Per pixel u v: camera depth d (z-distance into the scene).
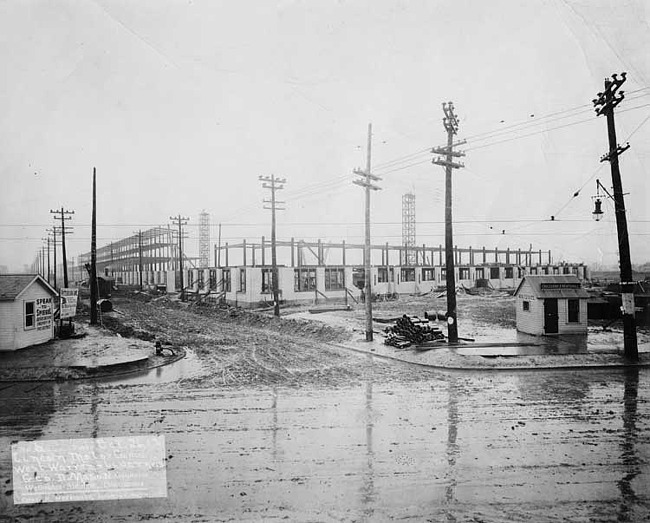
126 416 9.04
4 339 16.34
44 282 18.41
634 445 7.39
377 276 43.22
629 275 14.80
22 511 5.48
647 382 11.89
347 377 12.62
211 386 11.64
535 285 20.38
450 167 17.89
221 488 5.98
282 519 5.25
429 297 43.03
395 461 6.79
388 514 5.34
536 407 9.55
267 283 35.31
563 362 14.20
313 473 6.41
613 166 14.91
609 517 5.27
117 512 5.44
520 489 5.93
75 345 17.89
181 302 42.03
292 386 11.59
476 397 10.37
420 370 13.58
